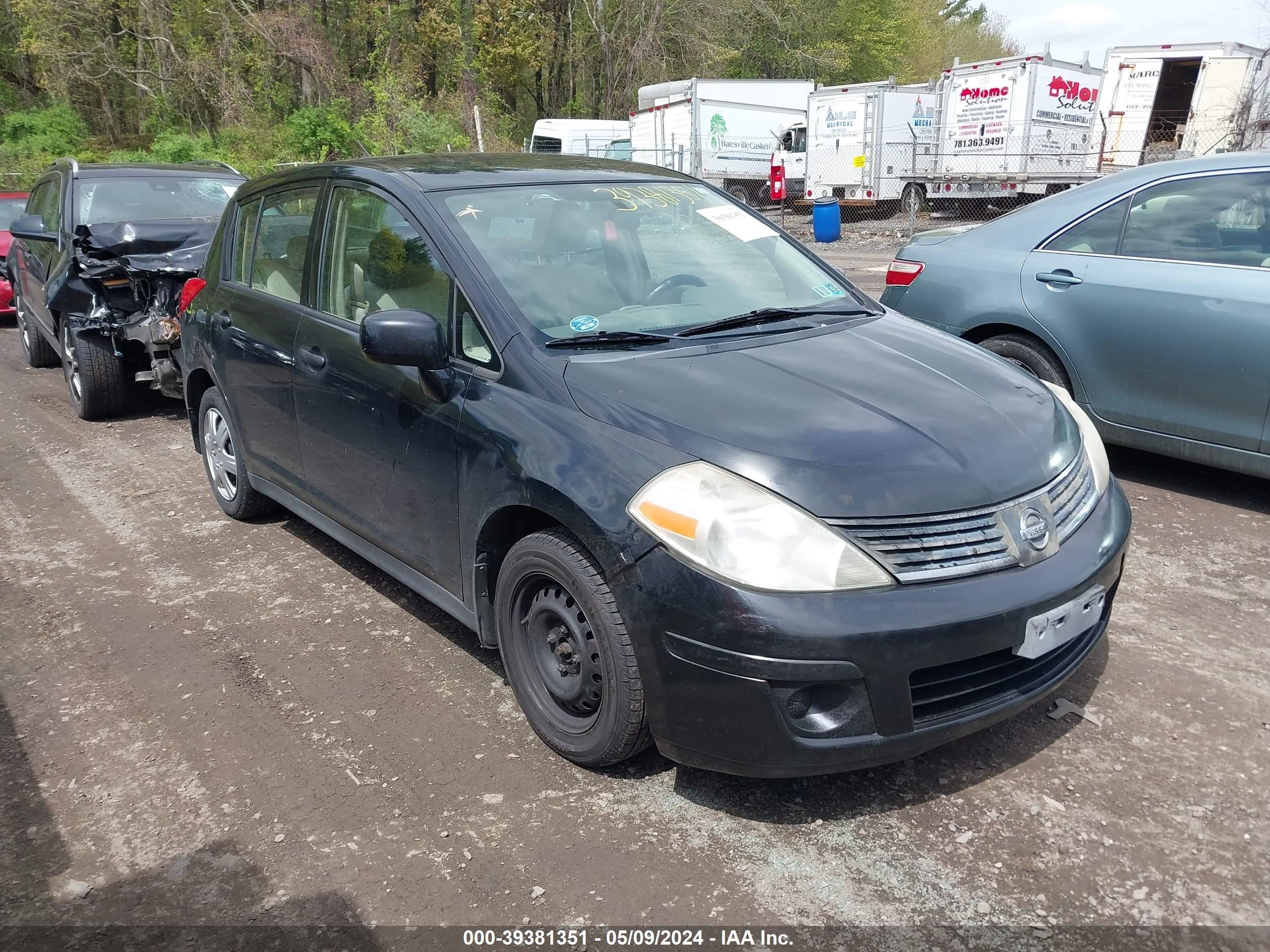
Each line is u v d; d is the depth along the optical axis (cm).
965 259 552
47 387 875
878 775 286
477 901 241
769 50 4103
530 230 347
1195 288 460
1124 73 2059
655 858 254
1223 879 242
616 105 3884
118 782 293
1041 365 523
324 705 332
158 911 240
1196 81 2039
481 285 319
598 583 265
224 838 266
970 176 2036
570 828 266
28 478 601
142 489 574
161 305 674
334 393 373
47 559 472
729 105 2377
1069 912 233
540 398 290
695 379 288
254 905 241
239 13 3538
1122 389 491
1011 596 249
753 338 329
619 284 342
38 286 839
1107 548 281
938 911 234
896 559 243
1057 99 1989
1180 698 320
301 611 407
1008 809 270
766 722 240
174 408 782
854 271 1419
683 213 389
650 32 3656
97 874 254
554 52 4234
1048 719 312
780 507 242
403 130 3170
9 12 4003
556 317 317
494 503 293
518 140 4047
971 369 320
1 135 3709
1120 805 270
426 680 347
